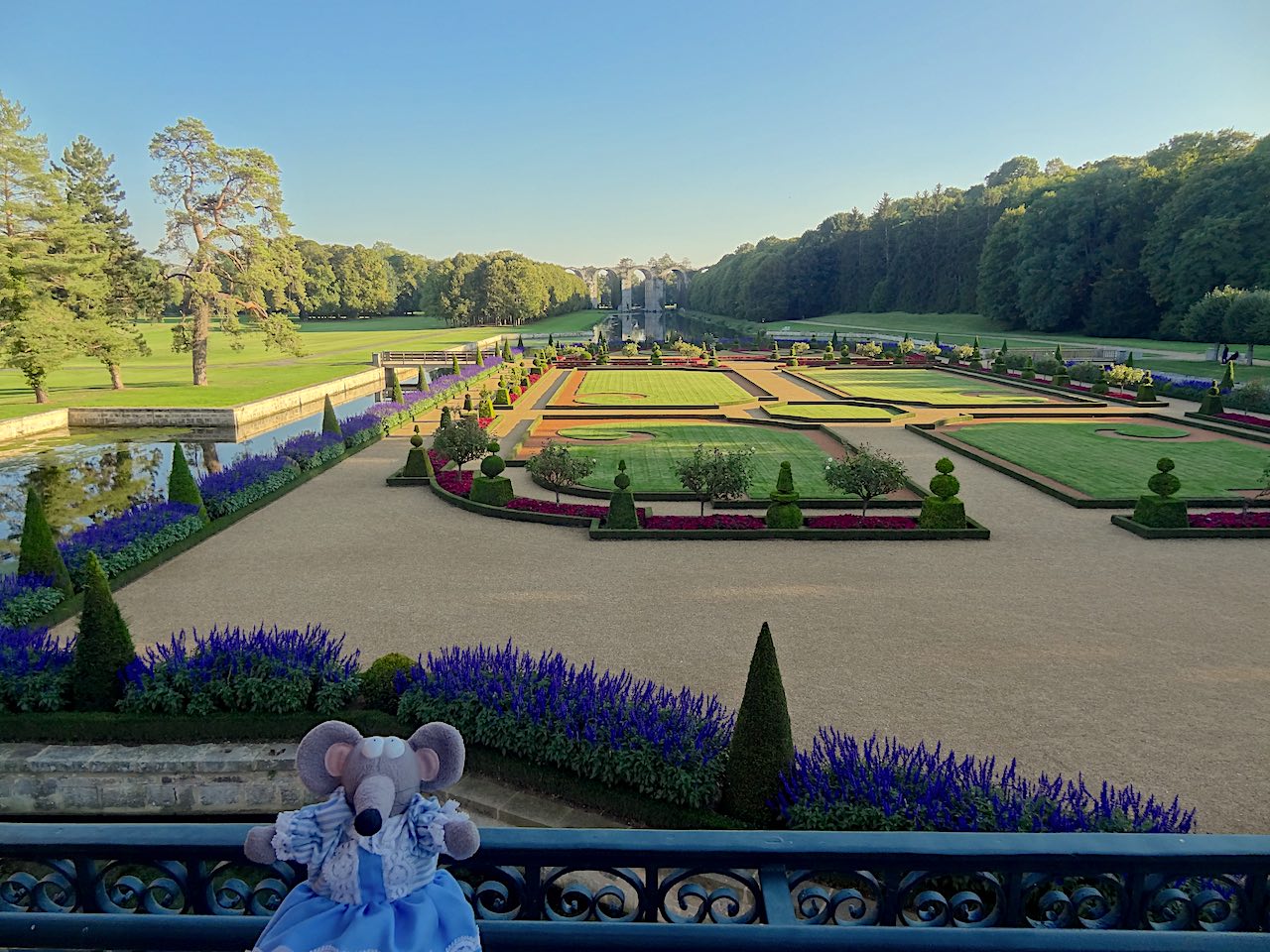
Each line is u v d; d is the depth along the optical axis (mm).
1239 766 10188
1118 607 15570
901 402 44125
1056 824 7410
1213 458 29312
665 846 2506
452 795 10031
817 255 142250
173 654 11984
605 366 72312
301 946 2160
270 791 10875
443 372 62469
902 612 15391
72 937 2400
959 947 2254
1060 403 43312
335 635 14438
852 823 7922
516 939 2350
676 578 17375
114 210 61281
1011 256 97562
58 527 24500
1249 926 2607
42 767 10859
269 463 25734
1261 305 60188
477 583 17078
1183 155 81125
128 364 74125
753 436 35188
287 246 59031
